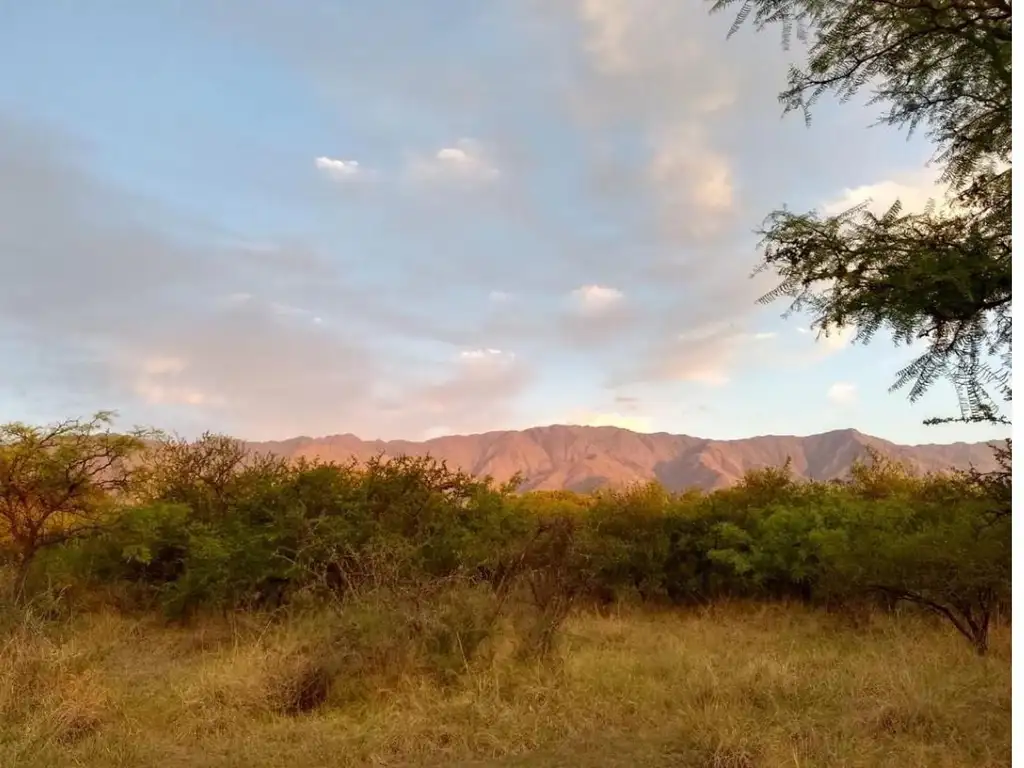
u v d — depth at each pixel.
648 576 12.21
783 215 4.31
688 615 11.27
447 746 4.61
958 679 5.76
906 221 4.23
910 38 4.22
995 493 6.11
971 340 3.99
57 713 4.96
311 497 10.53
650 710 5.21
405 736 4.66
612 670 6.18
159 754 4.55
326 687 5.74
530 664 6.21
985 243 4.00
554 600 7.13
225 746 4.68
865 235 4.22
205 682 5.79
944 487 8.12
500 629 6.59
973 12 4.11
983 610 7.30
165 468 12.35
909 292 3.92
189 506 11.27
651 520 13.01
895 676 5.75
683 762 4.30
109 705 5.30
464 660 5.99
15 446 9.56
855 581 8.91
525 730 4.82
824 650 7.62
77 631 7.92
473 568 8.06
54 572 9.52
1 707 4.98
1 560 9.41
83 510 10.20
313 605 8.08
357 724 5.02
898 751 4.34
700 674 5.89
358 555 8.12
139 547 10.07
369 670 5.93
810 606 10.98
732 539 11.68
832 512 11.58
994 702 5.10
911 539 8.12
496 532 11.00
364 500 10.65
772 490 13.73
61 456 9.61
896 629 8.38
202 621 9.26
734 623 9.92
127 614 9.76
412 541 9.93
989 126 4.37
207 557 9.59
